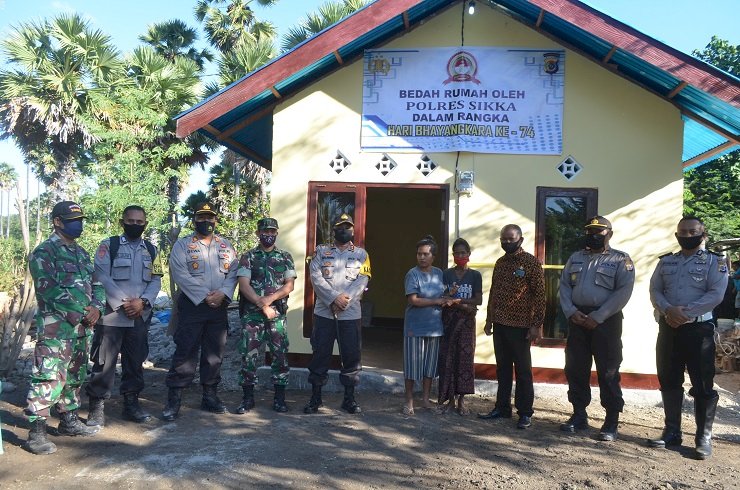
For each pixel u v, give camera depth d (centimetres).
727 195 1536
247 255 583
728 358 942
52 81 1318
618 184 671
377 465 453
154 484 415
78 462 453
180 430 529
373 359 786
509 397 577
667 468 456
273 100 720
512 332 554
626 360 658
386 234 1217
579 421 544
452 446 497
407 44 701
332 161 707
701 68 566
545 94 682
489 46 689
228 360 834
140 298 535
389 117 702
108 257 533
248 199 1839
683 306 488
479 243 685
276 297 571
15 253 1565
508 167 686
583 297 524
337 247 589
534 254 677
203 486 413
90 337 528
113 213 1078
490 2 689
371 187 706
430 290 581
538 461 466
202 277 559
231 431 527
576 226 679
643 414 612
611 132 673
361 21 639
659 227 663
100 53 1355
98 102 1173
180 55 1925
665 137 666
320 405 594
